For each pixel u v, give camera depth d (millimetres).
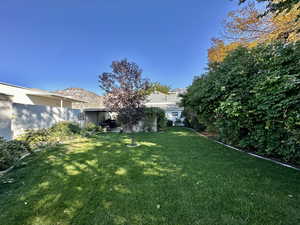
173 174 3752
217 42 9953
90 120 17500
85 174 3834
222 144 7301
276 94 3748
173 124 21906
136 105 7461
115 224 2148
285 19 6469
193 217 2234
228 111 5332
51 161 4887
